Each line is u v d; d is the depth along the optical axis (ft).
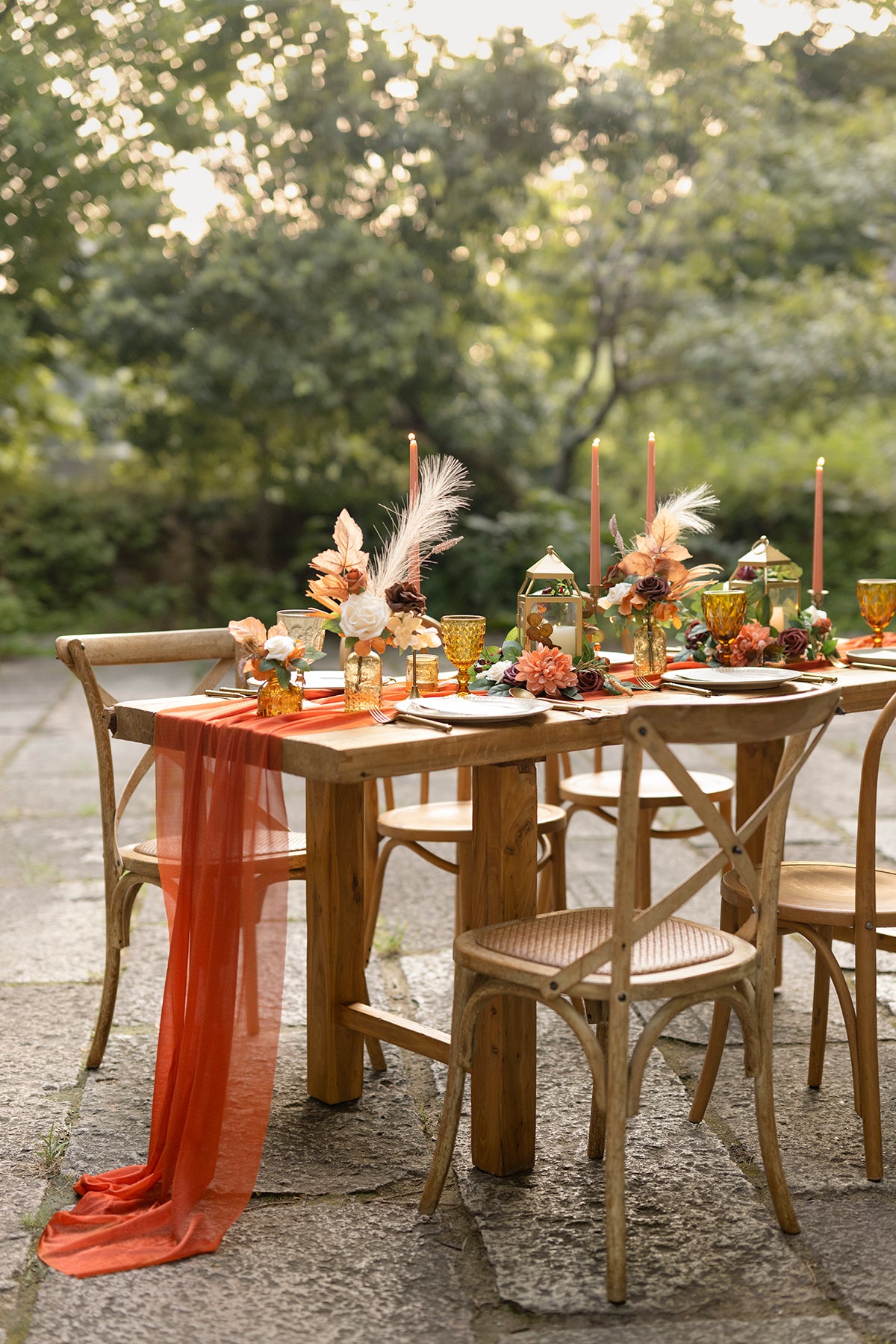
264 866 7.66
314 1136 8.46
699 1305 6.49
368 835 10.83
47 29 32.27
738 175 37.65
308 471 40.45
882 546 40.32
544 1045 9.95
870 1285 6.66
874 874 7.87
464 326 39.37
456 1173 7.95
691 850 15.28
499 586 37.99
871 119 37.86
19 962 11.54
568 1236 7.17
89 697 8.97
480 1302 6.56
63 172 33.19
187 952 7.86
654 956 7.00
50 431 40.93
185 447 38.96
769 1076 7.19
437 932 12.34
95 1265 6.89
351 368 35.86
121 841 15.78
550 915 7.74
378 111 34.63
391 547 8.58
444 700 8.16
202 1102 7.52
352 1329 6.32
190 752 7.93
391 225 37.19
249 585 39.58
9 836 16.02
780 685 9.17
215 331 35.83
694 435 42.78
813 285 39.01
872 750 7.73
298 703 8.09
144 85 33.53
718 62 36.68
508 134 35.91
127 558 39.96
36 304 36.11
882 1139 8.20
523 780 7.84
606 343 43.47
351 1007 8.78
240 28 33.78
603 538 39.45
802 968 11.57
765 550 10.81
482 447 40.11
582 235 39.93
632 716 6.34
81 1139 8.32
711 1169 7.97
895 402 40.45
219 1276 6.82
